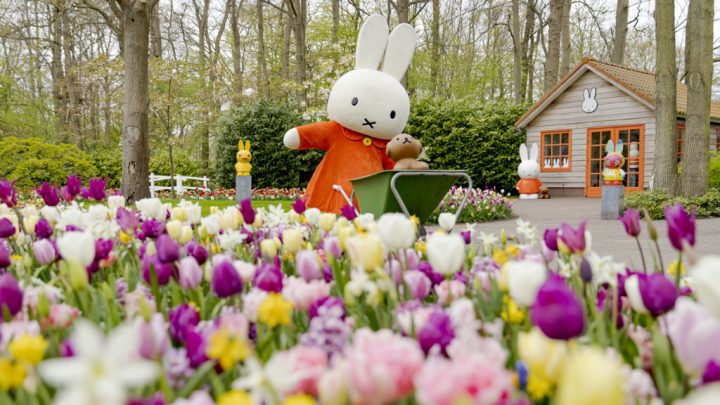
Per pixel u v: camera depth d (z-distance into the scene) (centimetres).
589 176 1927
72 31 2852
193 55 3209
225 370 102
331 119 771
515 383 95
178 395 93
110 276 178
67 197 369
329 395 75
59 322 131
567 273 180
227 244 225
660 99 1100
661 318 131
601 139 1898
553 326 81
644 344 121
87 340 57
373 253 131
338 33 2630
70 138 2886
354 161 734
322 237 287
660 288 110
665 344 98
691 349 84
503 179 2084
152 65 1978
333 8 2814
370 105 728
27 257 213
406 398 80
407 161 577
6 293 119
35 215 303
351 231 211
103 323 142
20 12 2825
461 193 1227
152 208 271
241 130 2058
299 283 139
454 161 2095
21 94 2981
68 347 103
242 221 250
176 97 2227
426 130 2105
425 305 154
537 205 1525
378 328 137
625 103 1827
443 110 2120
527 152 1970
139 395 92
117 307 157
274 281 136
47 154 1523
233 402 68
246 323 111
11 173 1477
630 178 1831
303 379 82
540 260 197
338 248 200
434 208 527
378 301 133
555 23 2344
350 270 191
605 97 1870
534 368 86
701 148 1077
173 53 3269
